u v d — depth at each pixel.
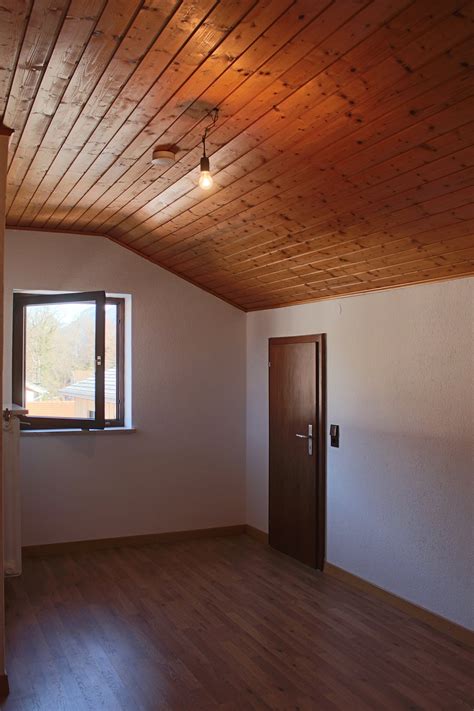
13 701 2.93
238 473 5.91
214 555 5.22
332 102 2.54
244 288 5.35
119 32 2.19
